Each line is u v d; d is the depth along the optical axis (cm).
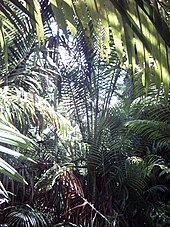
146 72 82
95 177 336
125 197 323
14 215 285
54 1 85
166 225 307
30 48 280
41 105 244
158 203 333
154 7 73
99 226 305
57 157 341
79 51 336
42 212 312
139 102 338
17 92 228
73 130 318
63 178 314
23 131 262
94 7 81
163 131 331
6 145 240
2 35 126
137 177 319
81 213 307
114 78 343
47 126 330
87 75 349
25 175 307
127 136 342
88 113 345
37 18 95
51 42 317
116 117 346
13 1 83
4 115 222
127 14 73
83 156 346
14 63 282
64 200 313
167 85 80
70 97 347
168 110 338
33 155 309
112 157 338
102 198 323
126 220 328
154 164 312
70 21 86
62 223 299
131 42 79
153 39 75
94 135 337
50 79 316
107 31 84
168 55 76
